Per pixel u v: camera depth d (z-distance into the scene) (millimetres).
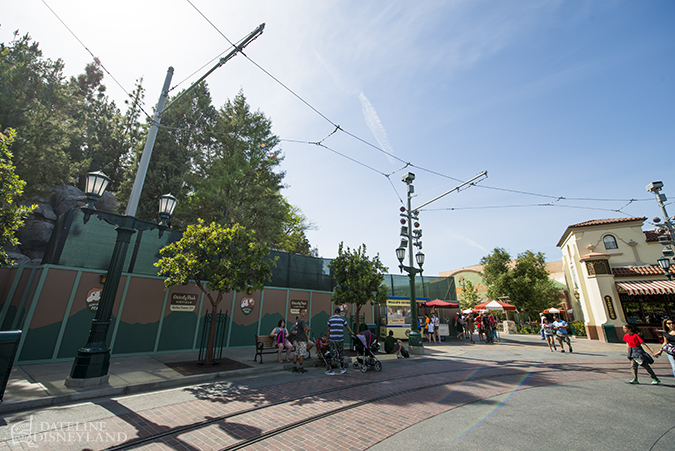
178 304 11930
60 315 9484
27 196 15719
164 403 5930
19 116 14922
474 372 9375
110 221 7258
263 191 23578
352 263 14078
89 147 27656
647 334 18984
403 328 18578
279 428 4812
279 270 15438
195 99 25219
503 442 4332
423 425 4980
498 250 34125
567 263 28797
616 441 4359
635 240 21266
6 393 5855
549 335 15336
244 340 13516
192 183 20750
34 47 20047
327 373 9062
